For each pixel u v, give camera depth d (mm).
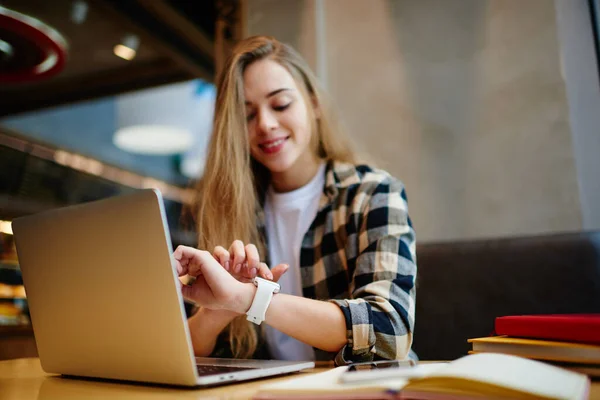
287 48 1355
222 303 811
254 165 1390
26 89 4523
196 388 659
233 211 1283
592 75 1747
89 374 783
